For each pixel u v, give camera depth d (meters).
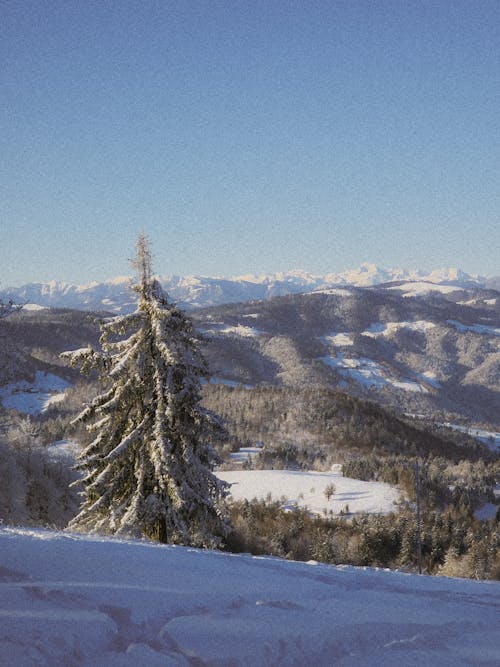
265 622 4.70
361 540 93.31
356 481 155.75
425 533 93.81
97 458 22.36
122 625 4.19
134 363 22.00
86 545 7.95
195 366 22.42
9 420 33.19
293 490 148.25
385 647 4.41
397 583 9.08
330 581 8.19
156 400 21.91
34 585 4.96
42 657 3.39
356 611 5.64
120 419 22.41
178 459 22.06
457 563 83.19
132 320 22.22
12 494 26.42
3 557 6.14
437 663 4.11
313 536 92.69
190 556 8.70
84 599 4.72
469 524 111.19
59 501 29.47
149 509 21.39
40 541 7.67
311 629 4.61
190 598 5.24
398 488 149.25
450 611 6.47
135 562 6.96
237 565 8.54
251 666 3.68
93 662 3.45
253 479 158.50
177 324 22.41
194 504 21.70
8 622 3.91
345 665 3.90
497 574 79.31
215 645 3.94
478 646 4.68
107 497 21.81
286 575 8.16
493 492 174.00
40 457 30.16
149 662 3.51
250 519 90.06
